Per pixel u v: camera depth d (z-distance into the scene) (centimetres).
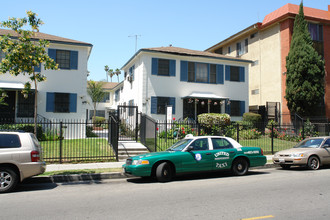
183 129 1753
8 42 935
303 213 535
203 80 2386
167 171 896
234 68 2517
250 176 994
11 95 1844
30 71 976
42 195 711
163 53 2231
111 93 4053
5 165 747
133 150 1409
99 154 1327
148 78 2197
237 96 2492
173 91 2267
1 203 627
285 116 2453
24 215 533
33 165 763
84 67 2006
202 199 649
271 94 2638
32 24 983
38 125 1661
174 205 598
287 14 2416
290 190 741
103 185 856
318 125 2220
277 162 1206
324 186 794
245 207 578
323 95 2330
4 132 767
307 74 2186
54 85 1923
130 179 965
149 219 502
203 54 2417
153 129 1716
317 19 2511
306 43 2239
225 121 1956
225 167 977
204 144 978
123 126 2177
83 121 1916
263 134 2244
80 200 653
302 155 1149
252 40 2925
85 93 1998
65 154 1299
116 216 522
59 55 1950
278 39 2573
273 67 2622
